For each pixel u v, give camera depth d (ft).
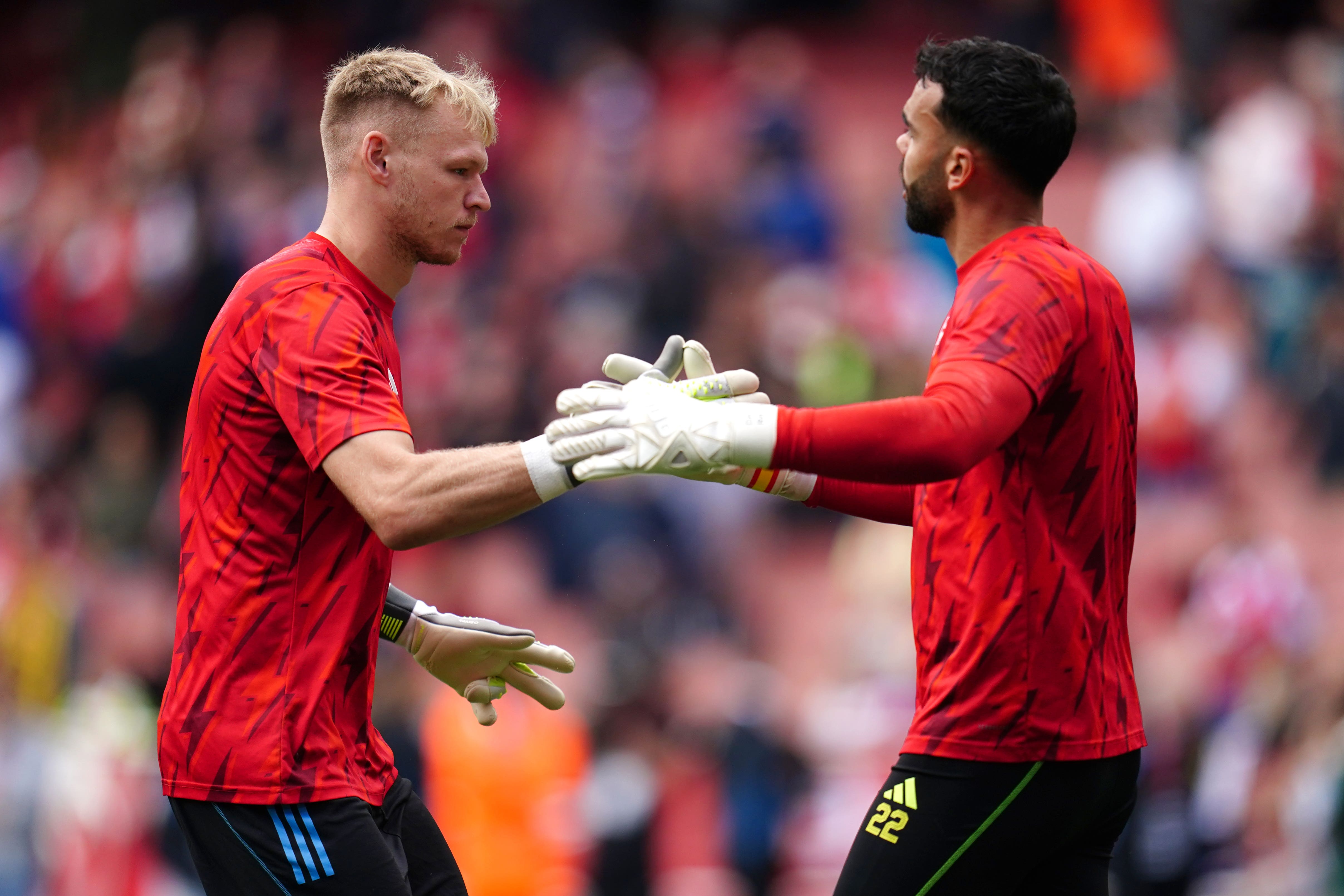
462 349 128.26
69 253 160.56
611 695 94.63
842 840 86.79
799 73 154.30
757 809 86.89
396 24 165.78
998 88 33.50
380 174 34.86
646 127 155.22
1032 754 32.35
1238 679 89.86
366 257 35.29
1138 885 78.33
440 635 39.24
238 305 33.83
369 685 35.27
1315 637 98.32
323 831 32.91
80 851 83.66
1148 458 117.60
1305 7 152.66
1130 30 148.66
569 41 165.78
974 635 32.65
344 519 33.94
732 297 128.36
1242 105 140.77
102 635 104.17
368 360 33.09
